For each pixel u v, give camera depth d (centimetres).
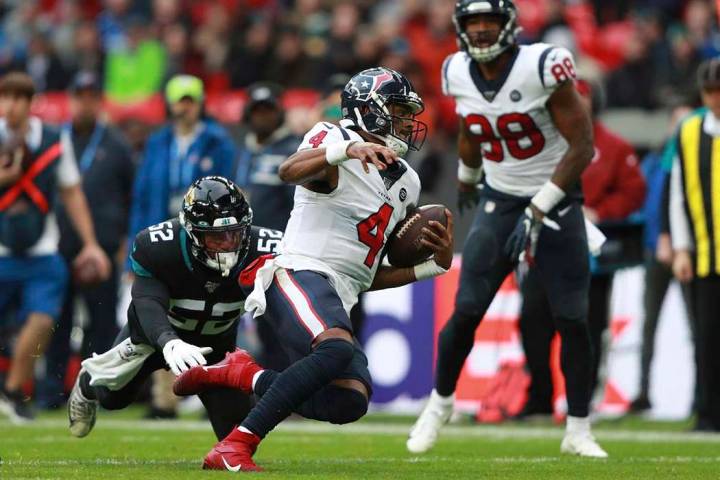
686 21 5175
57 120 5116
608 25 5278
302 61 4769
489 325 3425
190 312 1828
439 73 4812
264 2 5553
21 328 3108
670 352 3438
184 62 5047
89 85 3450
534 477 1778
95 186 3453
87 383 1945
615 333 3453
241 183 3309
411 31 5059
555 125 2180
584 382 2223
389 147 1797
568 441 2241
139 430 2788
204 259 1747
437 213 1842
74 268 3334
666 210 3077
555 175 2145
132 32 5316
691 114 2939
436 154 4047
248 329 3666
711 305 2888
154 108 4981
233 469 1661
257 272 1758
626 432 2933
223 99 4850
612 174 3000
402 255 1838
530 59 2150
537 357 3012
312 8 5262
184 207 1725
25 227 3014
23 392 3031
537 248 2216
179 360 1656
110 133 3512
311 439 2622
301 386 1644
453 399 2267
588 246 2228
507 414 3297
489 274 2222
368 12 5297
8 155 2978
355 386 1722
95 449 2242
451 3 4922
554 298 2212
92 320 3412
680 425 3206
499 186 2241
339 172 1759
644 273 3369
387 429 2967
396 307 3600
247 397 1812
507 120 2180
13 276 3031
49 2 5972
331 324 1692
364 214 1783
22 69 5331
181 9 5494
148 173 3281
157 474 1655
